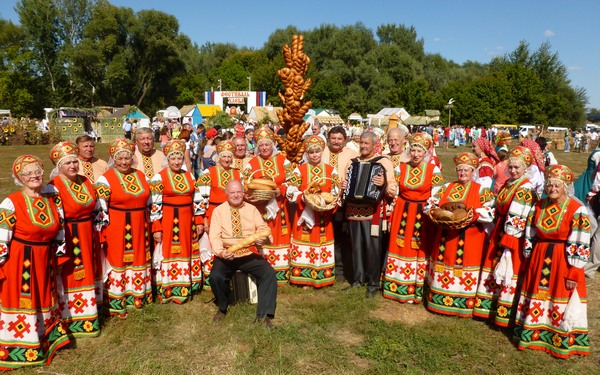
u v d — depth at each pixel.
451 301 5.00
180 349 4.32
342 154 6.05
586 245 3.99
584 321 4.16
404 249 5.32
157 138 31.03
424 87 59.59
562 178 4.06
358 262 5.73
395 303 5.42
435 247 5.10
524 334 4.31
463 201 4.89
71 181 4.30
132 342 4.45
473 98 54.47
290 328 4.71
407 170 5.32
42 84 55.09
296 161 6.34
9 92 52.09
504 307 4.60
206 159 11.45
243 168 6.24
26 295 3.88
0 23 58.41
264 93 48.22
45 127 30.77
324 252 5.70
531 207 4.38
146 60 57.97
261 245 4.92
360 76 65.81
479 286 4.89
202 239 5.53
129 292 4.96
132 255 4.88
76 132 31.88
